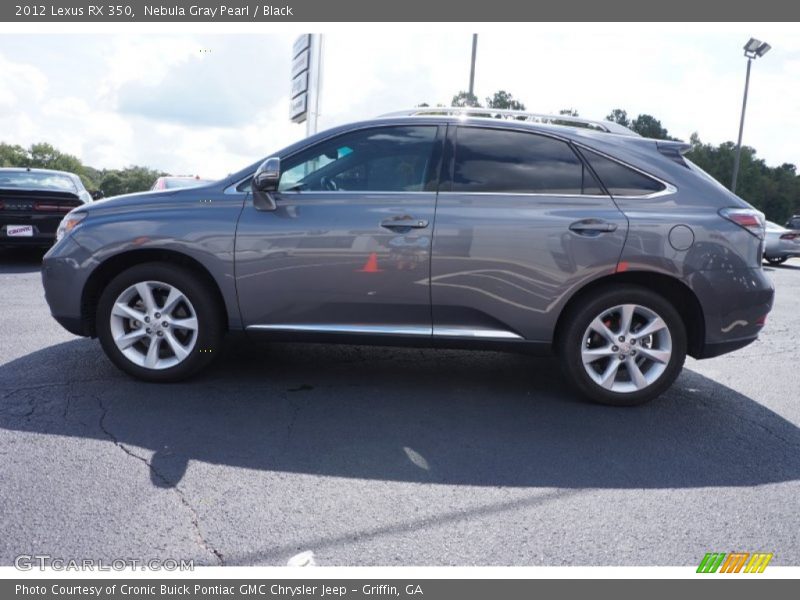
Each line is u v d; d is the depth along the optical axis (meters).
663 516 2.73
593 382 4.00
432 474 3.06
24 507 2.61
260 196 3.95
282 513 2.65
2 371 4.38
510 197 3.91
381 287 3.92
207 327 4.08
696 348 4.05
